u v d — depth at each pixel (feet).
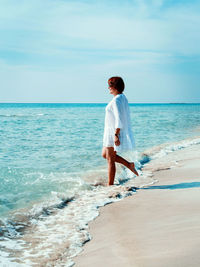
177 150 29.09
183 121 81.97
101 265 6.56
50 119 96.17
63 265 6.82
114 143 13.76
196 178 15.75
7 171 18.65
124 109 13.76
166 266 6.01
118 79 14.05
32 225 9.71
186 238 7.46
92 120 89.76
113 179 15.12
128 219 9.69
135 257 6.72
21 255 7.42
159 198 12.11
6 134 46.42
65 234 8.80
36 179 16.58
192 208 10.30
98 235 8.55
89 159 24.22
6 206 11.67
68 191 14.15
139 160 23.03
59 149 30.09
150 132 49.75
